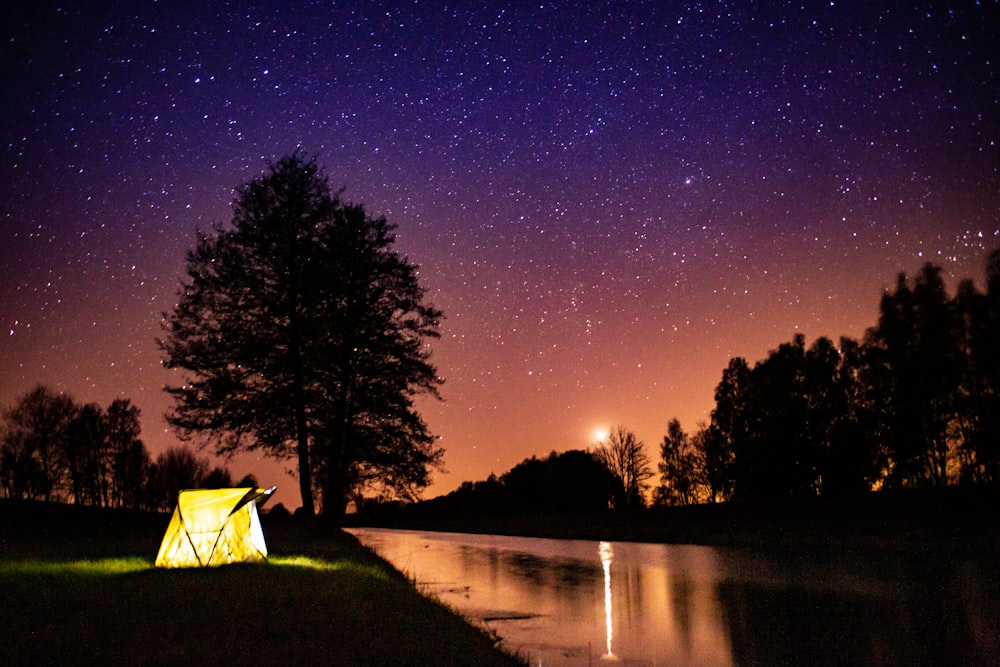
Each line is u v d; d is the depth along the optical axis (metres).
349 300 31.44
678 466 76.25
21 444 55.78
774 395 58.06
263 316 30.47
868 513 38.56
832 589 15.87
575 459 85.62
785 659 9.26
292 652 7.83
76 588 12.12
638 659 9.45
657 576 19.58
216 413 29.73
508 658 8.78
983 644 9.91
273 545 22.84
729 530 39.16
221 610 10.12
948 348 47.66
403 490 32.62
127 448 61.97
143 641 8.12
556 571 21.67
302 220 31.53
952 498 38.69
